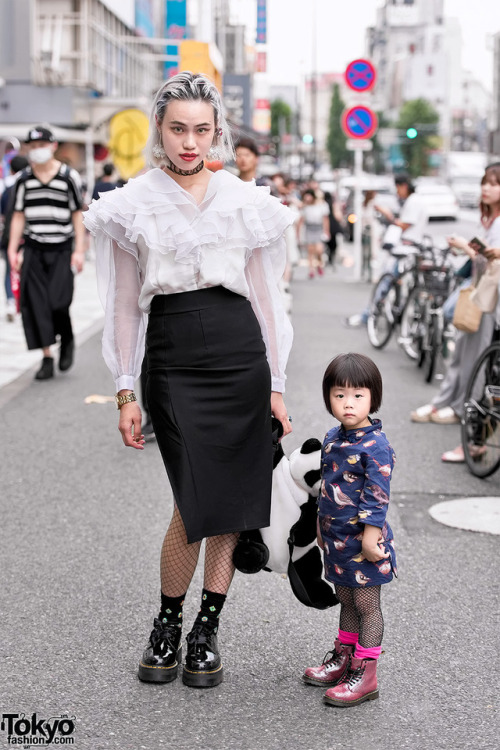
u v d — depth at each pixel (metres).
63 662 3.95
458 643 4.16
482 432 6.64
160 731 3.42
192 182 3.65
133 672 3.88
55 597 4.61
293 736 3.40
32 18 33.72
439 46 181.88
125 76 45.41
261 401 3.66
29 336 9.80
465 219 42.59
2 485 6.45
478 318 7.17
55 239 9.66
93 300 17.36
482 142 154.75
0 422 8.25
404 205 12.77
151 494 6.24
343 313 16.09
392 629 4.30
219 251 3.60
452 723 3.49
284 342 3.80
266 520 3.64
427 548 5.32
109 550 5.22
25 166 13.64
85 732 3.41
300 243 27.20
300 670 3.92
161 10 55.88
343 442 3.54
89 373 10.41
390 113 161.25
